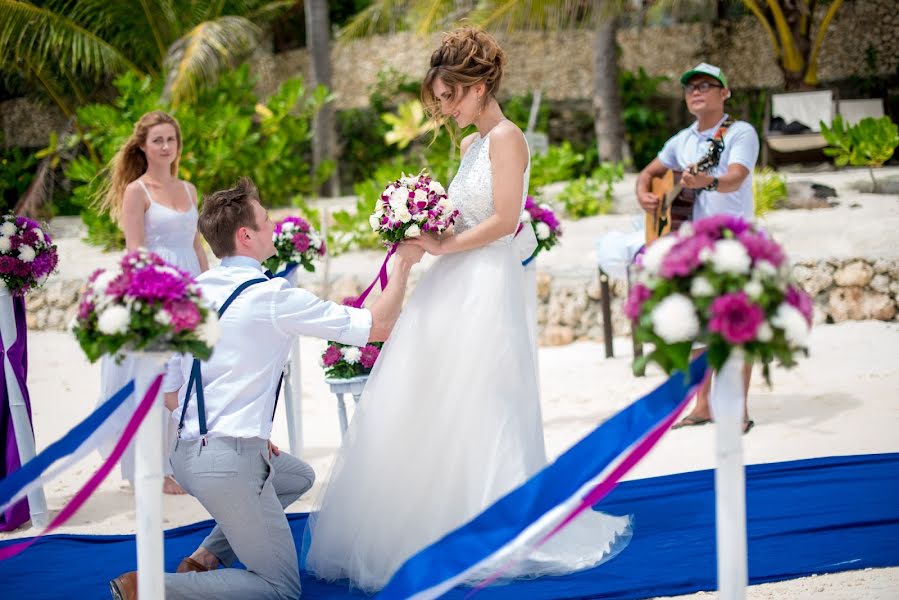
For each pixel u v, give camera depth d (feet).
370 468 12.41
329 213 42.32
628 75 53.36
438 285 12.75
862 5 49.49
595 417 19.56
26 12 46.73
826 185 36.27
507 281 12.71
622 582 11.58
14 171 57.47
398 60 58.80
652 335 8.05
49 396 24.73
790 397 19.95
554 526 8.52
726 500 8.02
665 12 54.13
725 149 17.81
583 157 47.93
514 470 12.04
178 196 17.38
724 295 7.66
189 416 11.09
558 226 18.47
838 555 11.92
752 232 8.10
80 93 55.52
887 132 38.81
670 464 16.46
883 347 23.07
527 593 11.40
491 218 12.54
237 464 10.93
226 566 12.27
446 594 11.51
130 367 16.31
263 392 11.16
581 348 26.37
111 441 16.19
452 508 12.10
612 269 22.03
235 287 11.28
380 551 12.09
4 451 15.21
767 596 10.96
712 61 53.57
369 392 12.75
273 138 44.24
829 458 15.64
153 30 50.19
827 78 50.52
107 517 15.90
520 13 39.01
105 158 39.24
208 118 42.19
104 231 39.55
